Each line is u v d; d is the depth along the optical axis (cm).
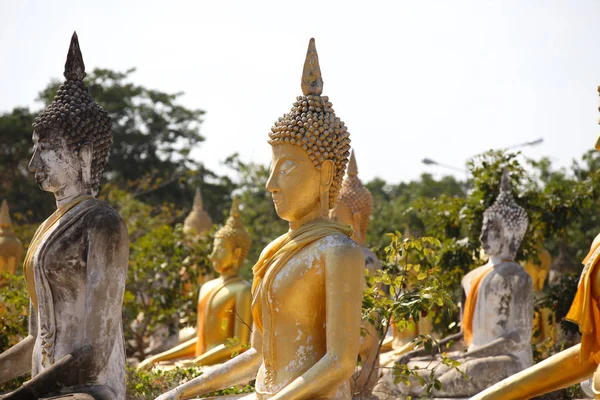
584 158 2295
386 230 2459
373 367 903
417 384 1093
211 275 1630
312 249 621
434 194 3048
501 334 1137
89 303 698
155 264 1599
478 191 1463
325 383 595
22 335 1116
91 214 715
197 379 700
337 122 659
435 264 1378
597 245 654
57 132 737
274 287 627
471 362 1104
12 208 2830
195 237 1692
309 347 620
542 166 2227
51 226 730
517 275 1145
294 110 655
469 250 1435
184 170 3206
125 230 721
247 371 697
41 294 713
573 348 661
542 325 1462
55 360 706
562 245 1716
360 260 618
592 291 645
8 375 770
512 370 1112
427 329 1404
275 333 629
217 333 1316
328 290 610
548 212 1479
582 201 1487
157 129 3306
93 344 691
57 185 738
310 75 661
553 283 1692
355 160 1280
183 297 1598
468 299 1173
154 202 3048
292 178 641
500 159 1472
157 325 1634
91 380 689
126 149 3244
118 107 3266
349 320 605
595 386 629
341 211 1262
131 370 1066
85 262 708
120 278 713
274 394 622
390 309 871
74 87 754
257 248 2394
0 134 2911
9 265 1350
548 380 663
